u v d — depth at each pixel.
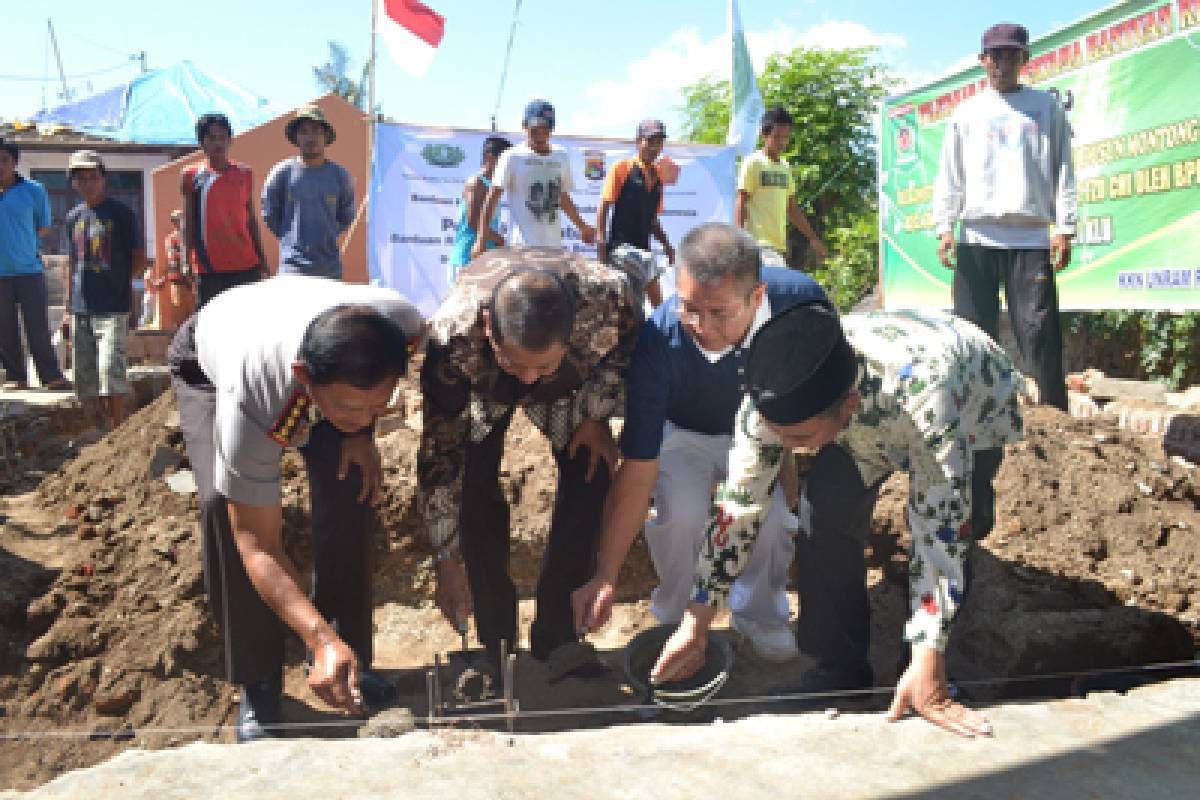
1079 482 4.15
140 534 3.87
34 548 4.02
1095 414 5.38
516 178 5.74
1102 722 1.94
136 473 4.41
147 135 17.70
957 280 5.09
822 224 13.38
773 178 6.72
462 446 2.80
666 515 3.09
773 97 13.07
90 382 6.26
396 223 7.34
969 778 1.73
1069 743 1.86
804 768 1.76
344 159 16.34
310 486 2.85
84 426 6.77
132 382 7.44
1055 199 4.76
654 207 6.04
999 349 2.55
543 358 2.27
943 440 2.07
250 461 2.22
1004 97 4.82
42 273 7.34
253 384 2.21
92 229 6.02
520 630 3.67
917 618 2.04
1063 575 3.63
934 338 2.24
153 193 14.77
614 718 2.96
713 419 3.03
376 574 4.07
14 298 7.30
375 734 2.25
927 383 2.10
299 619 2.18
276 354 2.17
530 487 4.28
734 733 1.92
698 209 8.18
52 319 11.10
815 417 1.93
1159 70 5.27
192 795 1.66
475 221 6.52
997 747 1.84
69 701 3.17
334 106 16.20
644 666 2.82
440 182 7.39
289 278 2.73
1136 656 3.15
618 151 7.70
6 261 7.17
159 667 3.24
